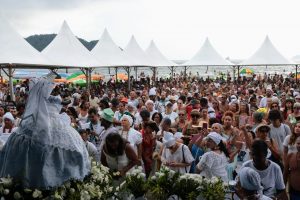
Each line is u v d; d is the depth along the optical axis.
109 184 4.61
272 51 34.25
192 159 6.74
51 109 3.91
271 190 4.77
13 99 16.95
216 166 6.01
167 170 5.10
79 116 10.66
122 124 7.12
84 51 23.83
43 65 17.23
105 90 29.58
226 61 36.16
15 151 3.68
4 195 3.64
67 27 23.83
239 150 7.29
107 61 27.86
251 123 9.98
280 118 7.66
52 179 3.69
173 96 15.73
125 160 5.73
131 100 15.47
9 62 15.38
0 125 9.48
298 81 38.38
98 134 7.97
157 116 10.17
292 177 5.43
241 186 4.23
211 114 11.12
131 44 32.22
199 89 28.11
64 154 3.77
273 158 6.84
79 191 3.92
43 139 3.68
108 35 29.23
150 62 32.00
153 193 4.96
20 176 3.69
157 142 7.43
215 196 4.86
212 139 6.07
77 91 26.36
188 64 35.78
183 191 4.95
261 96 17.50
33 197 3.63
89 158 4.49
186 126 8.77
